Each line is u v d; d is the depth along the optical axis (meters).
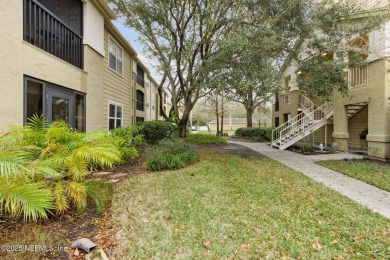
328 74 7.31
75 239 2.74
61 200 3.09
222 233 2.94
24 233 2.62
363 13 7.39
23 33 4.77
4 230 2.77
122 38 10.00
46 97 5.35
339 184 5.18
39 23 5.23
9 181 2.74
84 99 6.99
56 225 3.04
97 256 2.39
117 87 10.08
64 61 5.96
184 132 13.68
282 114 17.83
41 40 5.33
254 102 20.67
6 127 4.18
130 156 7.12
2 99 4.19
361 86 8.80
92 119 7.43
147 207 3.69
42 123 4.48
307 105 13.54
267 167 7.00
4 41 4.21
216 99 22.22
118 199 4.02
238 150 10.97
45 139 3.87
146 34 10.11
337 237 2.87
